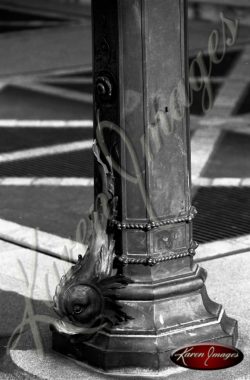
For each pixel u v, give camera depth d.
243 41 16.52
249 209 8.95
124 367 5.49
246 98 13.08
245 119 12.17
